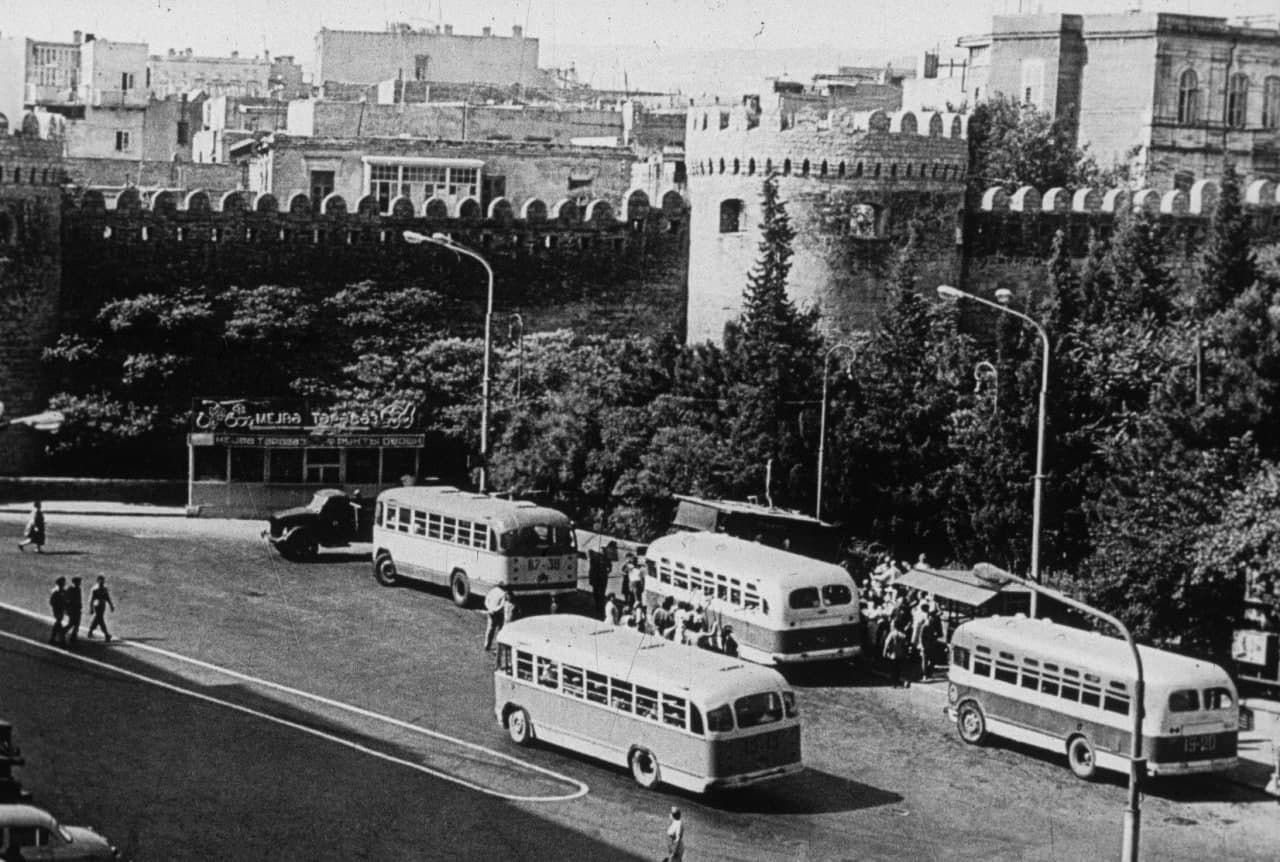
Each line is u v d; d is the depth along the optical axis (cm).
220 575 6881
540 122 14550
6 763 4116
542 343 9550
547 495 8075
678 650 4984
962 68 15462
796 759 4803
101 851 3747
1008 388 7219
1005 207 10069
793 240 9388
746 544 6256
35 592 6425
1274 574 5866
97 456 9012
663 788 4812
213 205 10012
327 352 9562
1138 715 4334
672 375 8244
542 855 4244
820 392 7631
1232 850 4581
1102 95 14412
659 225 10100
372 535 7312
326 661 5791
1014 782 5038
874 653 6181
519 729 5116
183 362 9119
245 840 4209
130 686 5344
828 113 9712
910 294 8188
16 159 9006
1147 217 9119
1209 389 6812
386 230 9756
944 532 7375
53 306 9231
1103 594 6197
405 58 16975
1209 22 14338
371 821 4400
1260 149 14462
